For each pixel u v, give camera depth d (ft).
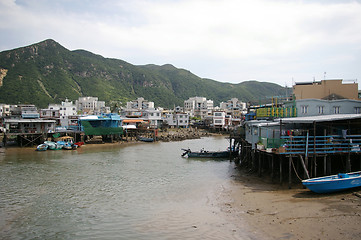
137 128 296.51
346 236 54.29
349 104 129.90
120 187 102.63
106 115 277.44
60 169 134.41
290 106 140.87
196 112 563.48
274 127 109.70
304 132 107.76
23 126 217.56
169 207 80.02
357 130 105.60
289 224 61.82
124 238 60.18
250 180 108.17
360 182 81.51
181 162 158.10
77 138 244.01
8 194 93.30
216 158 172.65
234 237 58.29
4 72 654.53
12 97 548.31
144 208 79.56
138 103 564.30
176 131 384.27
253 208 74.90
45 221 70.69
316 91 147.43
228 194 90.68
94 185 105.40
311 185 78.28
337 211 66.64
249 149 138.00
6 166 140.26
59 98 636.89
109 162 155.74
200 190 97.40
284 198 80.94
